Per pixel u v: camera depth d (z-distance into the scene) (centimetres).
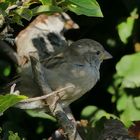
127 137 856
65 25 1055
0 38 592
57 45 1014
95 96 1063
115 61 1059
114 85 1026
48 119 1010
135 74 961
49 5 564
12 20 568
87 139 877
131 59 966
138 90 1001
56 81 821
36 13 570
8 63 1023
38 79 667
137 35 1028
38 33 1021
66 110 927
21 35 1024
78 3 540
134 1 1016
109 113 1054
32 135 1008
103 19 1067
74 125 657
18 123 983
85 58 865
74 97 851
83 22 1088
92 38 1085
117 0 1053
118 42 1060
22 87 795
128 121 980
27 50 991
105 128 874
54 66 830
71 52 862
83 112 1009
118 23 1035
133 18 1018
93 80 873
